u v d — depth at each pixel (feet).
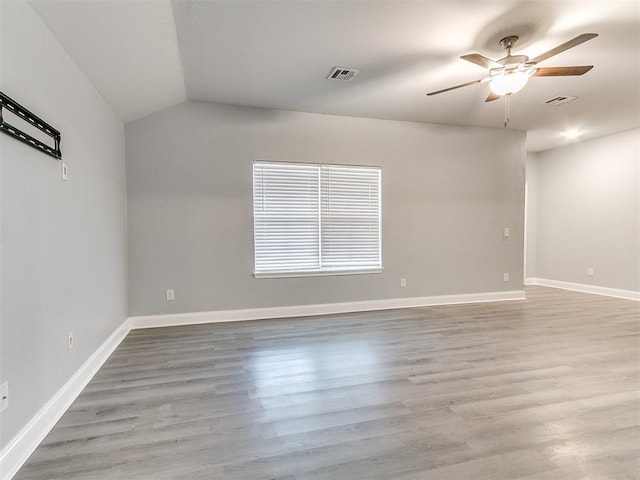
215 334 12.50
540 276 23.63
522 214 18.95
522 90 13.00
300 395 7.91
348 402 7.59
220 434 6.40
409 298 17.04
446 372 9.14
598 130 18.63
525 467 5.49
